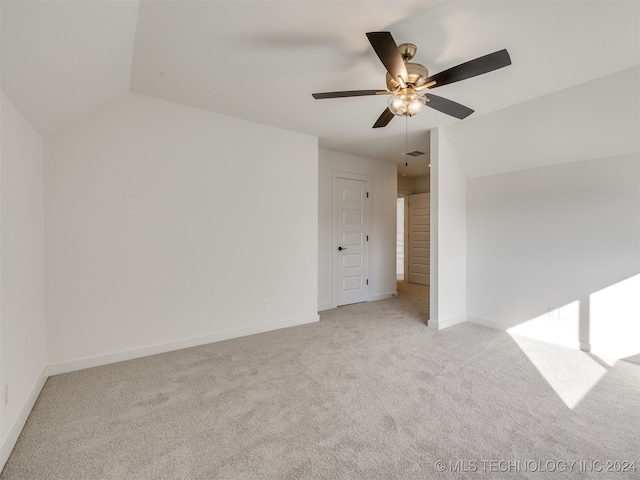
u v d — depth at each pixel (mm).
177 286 2938
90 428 1768
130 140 2693
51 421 1830
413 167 5871
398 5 1623
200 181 3051
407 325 3764
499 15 1695
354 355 2822
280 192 3609
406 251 7152
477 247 3848
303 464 1501
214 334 3152
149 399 2072
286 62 2203
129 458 1539
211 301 3135
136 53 2098
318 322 3898
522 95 2709
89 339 2541
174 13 1699
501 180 3604
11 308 1689
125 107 2668
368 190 5156
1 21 1206
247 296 3371
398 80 1858
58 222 2408
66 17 1378
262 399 2076
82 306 2510
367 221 5164
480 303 3822
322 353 2869
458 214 3834
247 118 3289
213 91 2666
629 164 2689
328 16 1725
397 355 2820
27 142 1995
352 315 4250
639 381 2322
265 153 3484
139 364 2609
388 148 4520
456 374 2438
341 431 1746
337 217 4781
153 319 2820
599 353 2859
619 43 1953
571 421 1831
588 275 2943
